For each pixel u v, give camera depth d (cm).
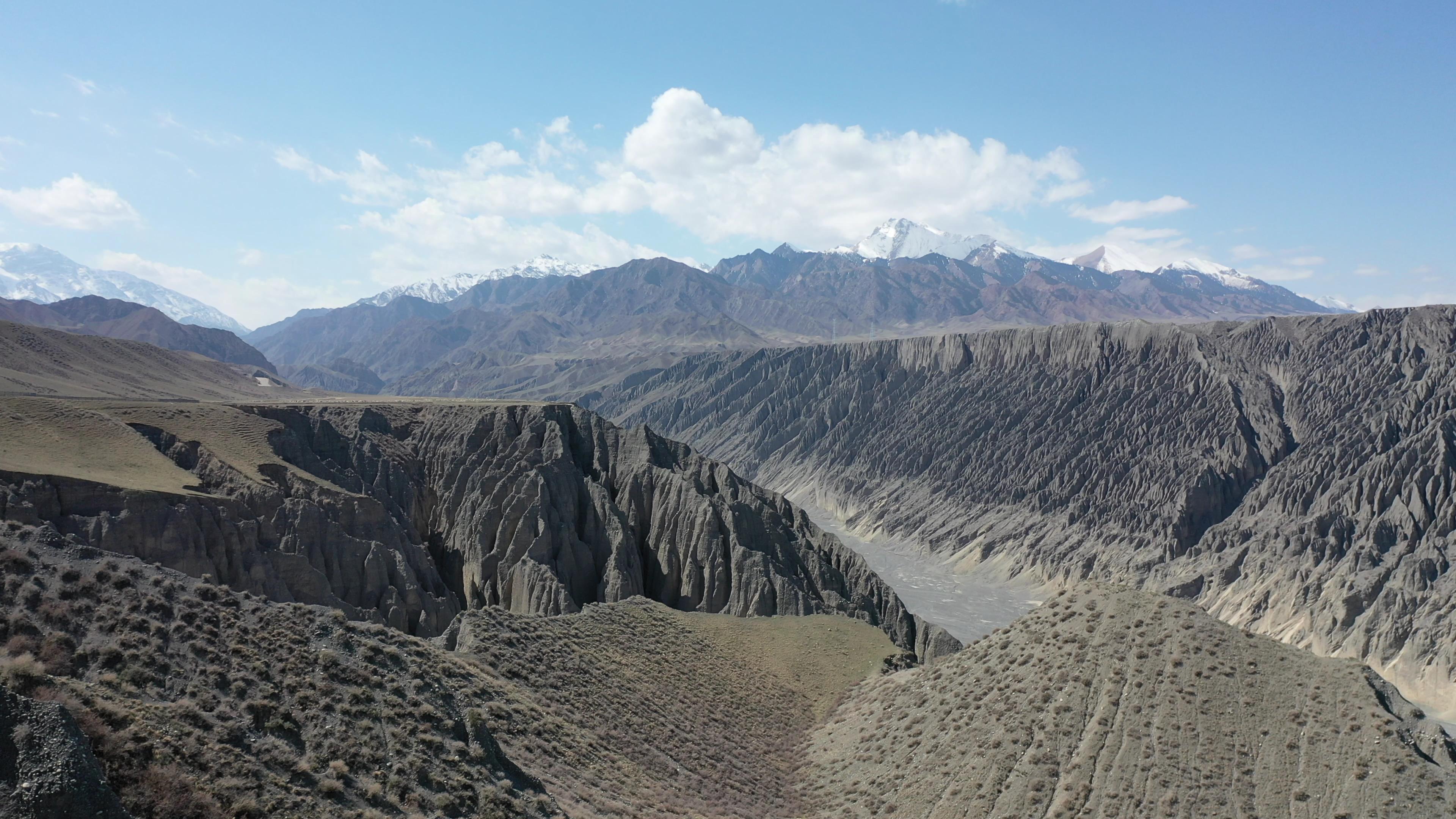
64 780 2256
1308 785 4250
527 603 9181
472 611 6272
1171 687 4853
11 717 2316
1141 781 4416
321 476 10175
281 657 3925
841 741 5872
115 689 3291
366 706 3788
